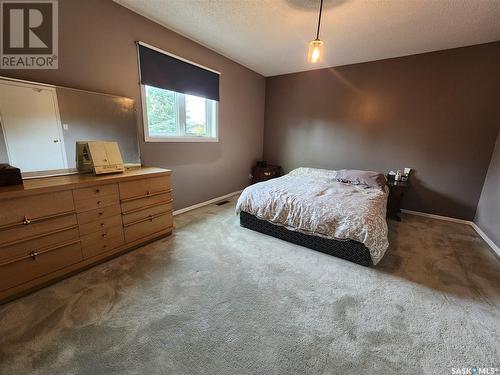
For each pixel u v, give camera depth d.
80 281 1.68
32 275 1.51
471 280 1.82
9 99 1.66
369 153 3.68
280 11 2.20
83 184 1.68
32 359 1.10
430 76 3.09
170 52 2.69
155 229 2.31
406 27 2.42
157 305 1.47
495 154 2.74
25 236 1.45
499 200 2.40
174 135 2.99
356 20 2.30
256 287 1.67
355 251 2.00
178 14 2.34
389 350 1.19
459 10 2.07
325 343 1.22
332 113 3.90
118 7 2.19
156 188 2.25
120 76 2.30
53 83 1.87
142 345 1.19
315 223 2.13
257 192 2.60
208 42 2.99
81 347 1.17
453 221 3.17
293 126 4.35
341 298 1.58
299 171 3.87
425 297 1.61
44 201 1.50
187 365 1.09
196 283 1.70
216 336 1.25
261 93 4.46
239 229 2.68
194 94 3.05
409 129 3.32
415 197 3.42
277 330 1.30
